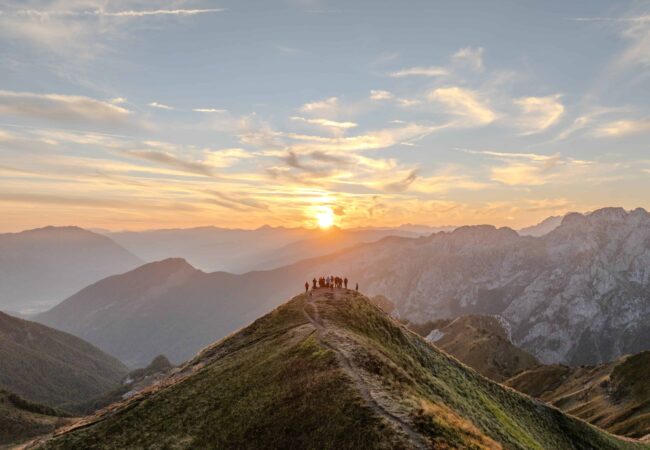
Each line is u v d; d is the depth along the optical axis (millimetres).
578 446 63938
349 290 79312
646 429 105875
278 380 41312
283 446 31609
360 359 41469
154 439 40656
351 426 30016
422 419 29969
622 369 157750
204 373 51719
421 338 72062
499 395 66312
